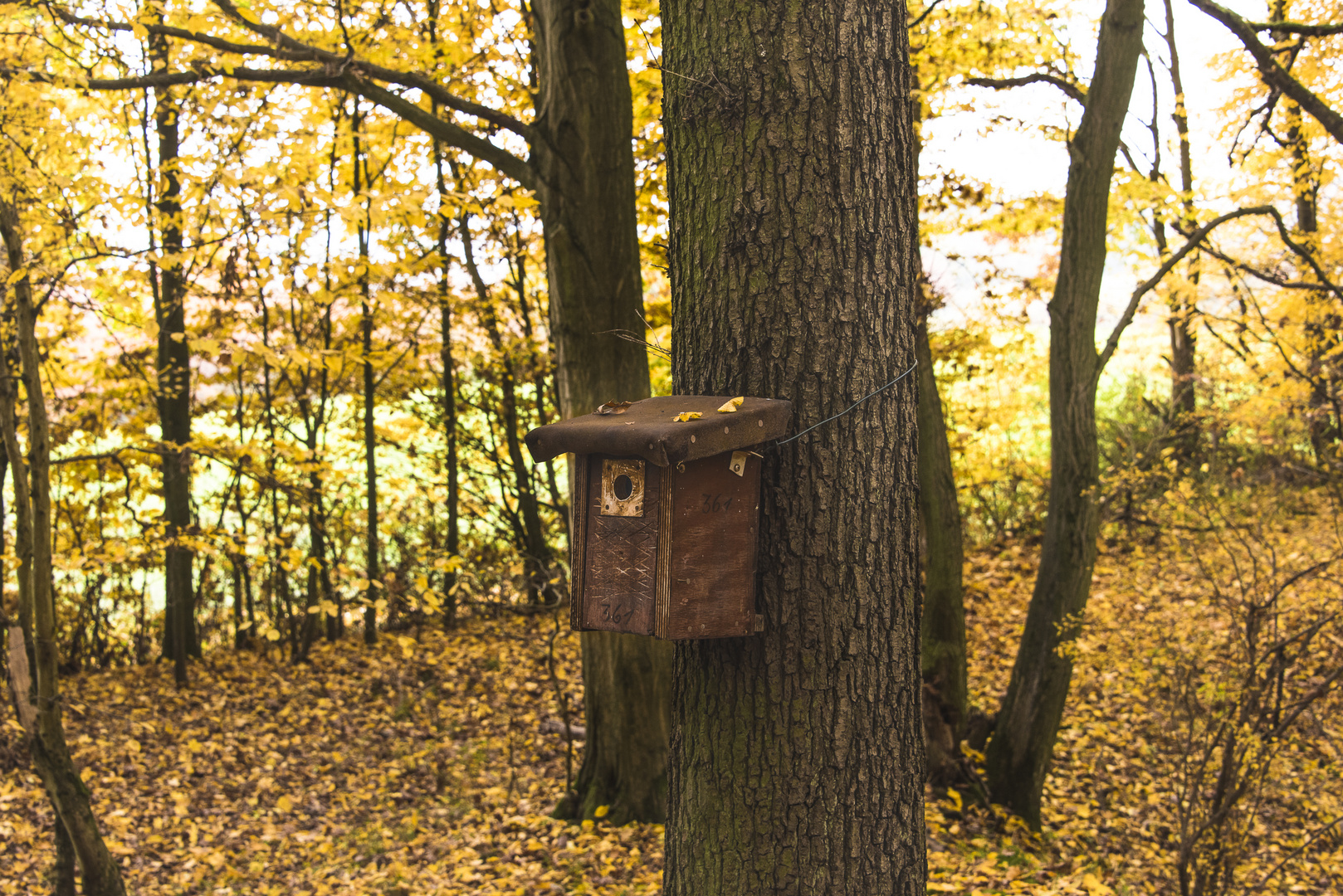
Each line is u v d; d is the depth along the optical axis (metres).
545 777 7.17
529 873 5.32
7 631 4.57
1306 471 10.24
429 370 11.39
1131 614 8.14
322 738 8.13
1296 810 5.59
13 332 6.52
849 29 2.09
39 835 6.01
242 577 10.38
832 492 2.11
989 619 10.34
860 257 2.12
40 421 4.58
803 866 2.10
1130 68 6.16
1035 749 6.66
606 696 6.21
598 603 2.16
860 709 2.12
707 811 2.18
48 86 5.55
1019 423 12.16
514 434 11.58
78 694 9.12
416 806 6.65
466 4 8.14
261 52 5.52
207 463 6.84
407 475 11.61
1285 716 5.30
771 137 2.08
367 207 5.43
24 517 4.54
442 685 9.31
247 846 6.03
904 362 2.21
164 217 5.74
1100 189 6.36
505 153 5.93
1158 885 5.50
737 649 2.14
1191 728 4.73
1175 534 6.62
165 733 8.13
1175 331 11.88
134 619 11.01
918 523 2.29
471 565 10.94
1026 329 11.22
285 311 10.05
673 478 2.01
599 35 5.74
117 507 9.91
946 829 6.34
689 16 2.17
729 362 2.16
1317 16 9.13
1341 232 9.48
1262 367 10.18
